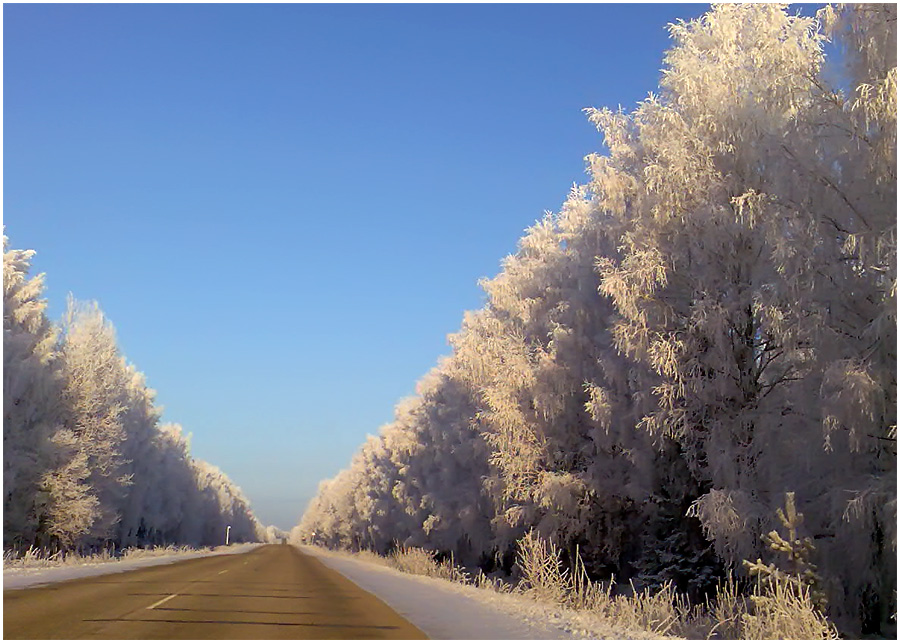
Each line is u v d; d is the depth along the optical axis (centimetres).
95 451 4822
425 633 1220
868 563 1505
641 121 2245
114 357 5719
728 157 1931
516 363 2716
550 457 2603
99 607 1490
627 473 2405
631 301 1925
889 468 1495
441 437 4569
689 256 1964
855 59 1538
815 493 1650
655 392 1925
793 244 1498
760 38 1789
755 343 1934
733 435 1856
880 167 1421
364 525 9250
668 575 2094
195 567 3631
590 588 1862
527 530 2919
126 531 7044
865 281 1523
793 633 1180
